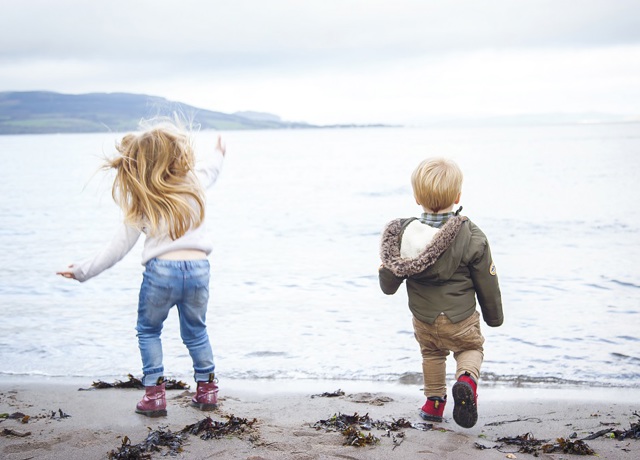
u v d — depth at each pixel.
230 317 6.91
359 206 20.14
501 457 2.96
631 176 28.84
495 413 3.86
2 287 8.58
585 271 9.00
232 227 15.42
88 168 46.28
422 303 3.46
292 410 3.88
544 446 3.07
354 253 11.26
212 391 3.79
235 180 33.41
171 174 3.51
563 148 67.75
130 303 7.61
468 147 80.62
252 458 2.90
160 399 3.65
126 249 3.50
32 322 6.75
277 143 121.50
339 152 74.19
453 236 3.30
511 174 32.53
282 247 12.12
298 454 2.96
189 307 3.59
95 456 2.98
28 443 3.15
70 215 18.61
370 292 8.05
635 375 4.81
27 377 4.94
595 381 4.68
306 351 5.64
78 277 3.40
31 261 10.92
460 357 3.46
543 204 18.80
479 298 3.46
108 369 5.20
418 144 100.25
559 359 5.25
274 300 7.69
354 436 3.17
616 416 3.75
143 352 3.61
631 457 2.98
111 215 18.53
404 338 6.02
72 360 5.45
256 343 5.92
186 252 3.49
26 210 19.95
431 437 3.27
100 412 3.74
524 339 5.86
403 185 28.30
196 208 3.54
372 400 4.14
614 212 16.34
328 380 4.82
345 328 6.40
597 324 6.32
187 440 3.15
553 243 11.78
